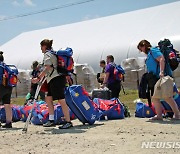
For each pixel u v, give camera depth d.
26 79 29.41
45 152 5.45
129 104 14.06
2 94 8.56
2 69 8.55
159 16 34.66
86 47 34.25
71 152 5.36
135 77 25.80
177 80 23.88
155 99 8.53
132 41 31.09
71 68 7.82
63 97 7.79
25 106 10.20
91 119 8.20
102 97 10.08
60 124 8.71
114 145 5.68
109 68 10.18
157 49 8.46
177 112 8.64
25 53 39.59
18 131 7.89
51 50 7.79
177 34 28.98
